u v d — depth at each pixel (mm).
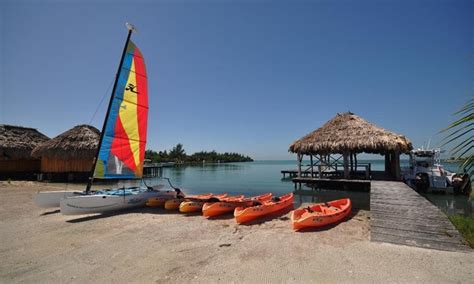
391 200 9773
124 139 11539
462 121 2418
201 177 35031
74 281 5090
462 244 6461
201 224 9219
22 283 5023
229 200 11547
